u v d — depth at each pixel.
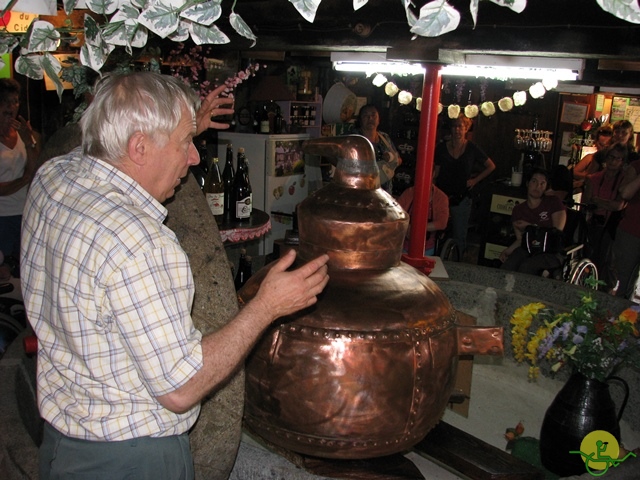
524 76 3.28
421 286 1.96
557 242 4.61
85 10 2.14
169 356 1.22
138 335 1.21
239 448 1.94
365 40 2.86
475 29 2.62
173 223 1.85
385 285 1.91
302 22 2.84
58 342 1.33
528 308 2.54
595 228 5.45
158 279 1.22
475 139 9.31
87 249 1.22
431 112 3.43
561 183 6.43
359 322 1.79
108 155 1.31
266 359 1.85
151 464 1.37
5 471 1.79
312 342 1.79
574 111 8.55
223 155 5.85
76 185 1.31
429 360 1.84
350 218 1.90
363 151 1.98
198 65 2.79
